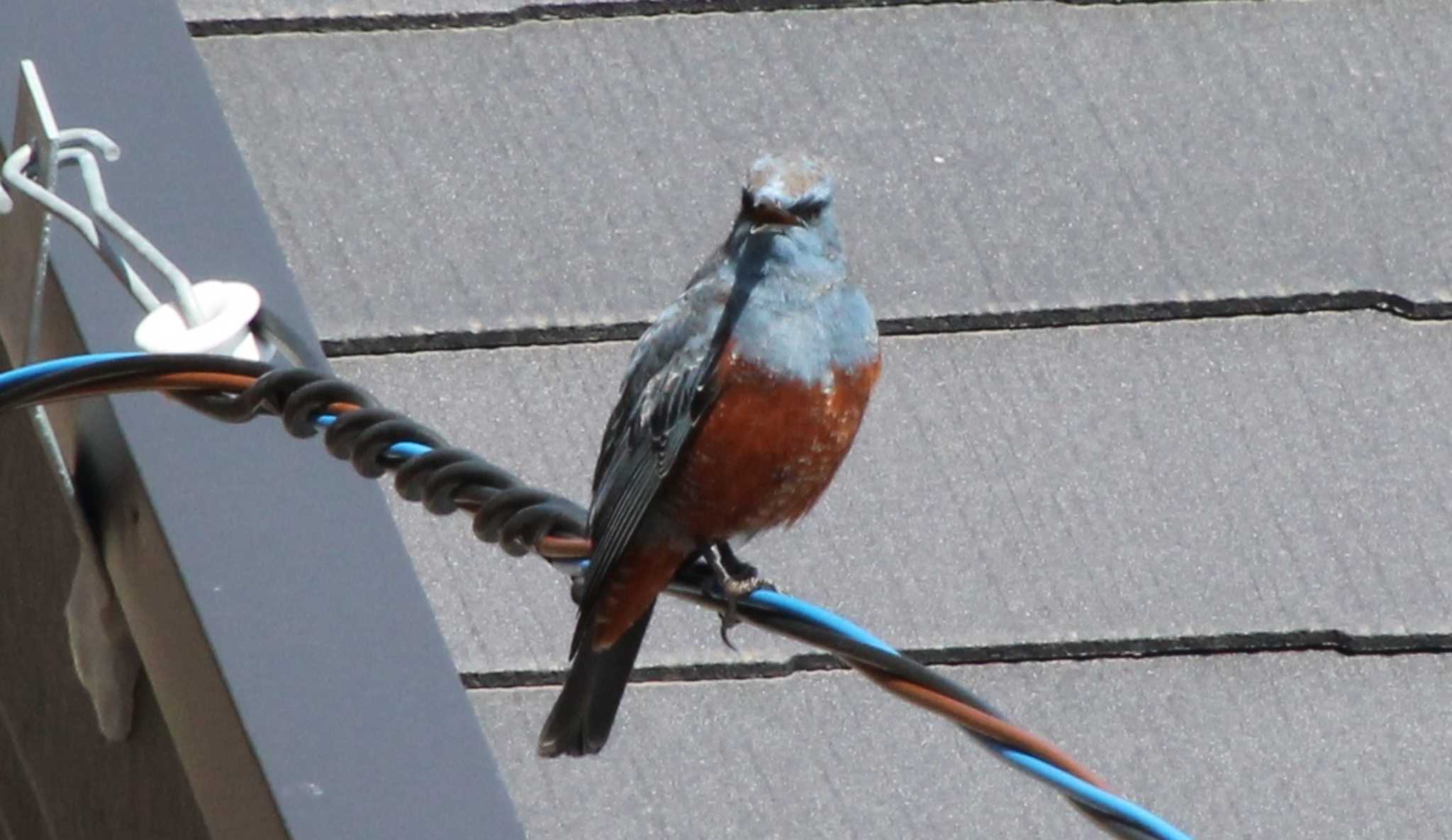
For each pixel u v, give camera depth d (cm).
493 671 896
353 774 729
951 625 904
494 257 980
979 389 962
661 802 877
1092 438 952
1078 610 911
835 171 1010
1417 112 1042
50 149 787
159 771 846
